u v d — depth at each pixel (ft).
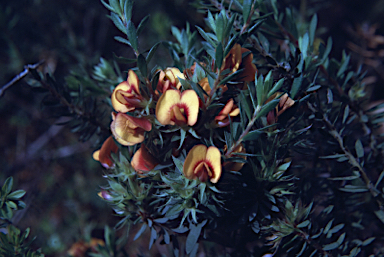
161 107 0.92
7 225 1.09
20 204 1.07
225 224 1.01
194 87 0.92
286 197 1.01
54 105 1.16
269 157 0.97
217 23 0.90
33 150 2.39
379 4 2.35
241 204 0.99
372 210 1.13
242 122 0.92
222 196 0.96
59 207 2.15
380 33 2.35
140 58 0.91
